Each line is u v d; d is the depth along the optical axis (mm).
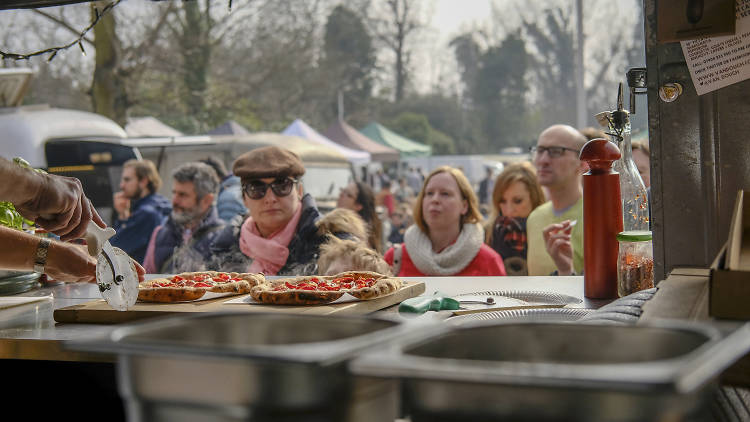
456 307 1526
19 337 1439
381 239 4770
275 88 17719
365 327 649
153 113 14086
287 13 16609
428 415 474
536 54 21047
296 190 3662
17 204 1547
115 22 10562
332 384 514
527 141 21391
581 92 17422
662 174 1516
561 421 432
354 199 4723
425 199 3141
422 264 3090
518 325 608
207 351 507
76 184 1623
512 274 3809
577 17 17453
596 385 400
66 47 1683
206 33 13523
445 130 21750
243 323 688
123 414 1575
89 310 1620
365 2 20641
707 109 1478
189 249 4648
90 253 1487
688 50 1479
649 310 910
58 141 5934
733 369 768
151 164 5609
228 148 7199
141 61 12562
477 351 594
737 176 1472
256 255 3656
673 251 1521
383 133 15641
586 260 1620
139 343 533
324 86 18812
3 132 5871
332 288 1784
